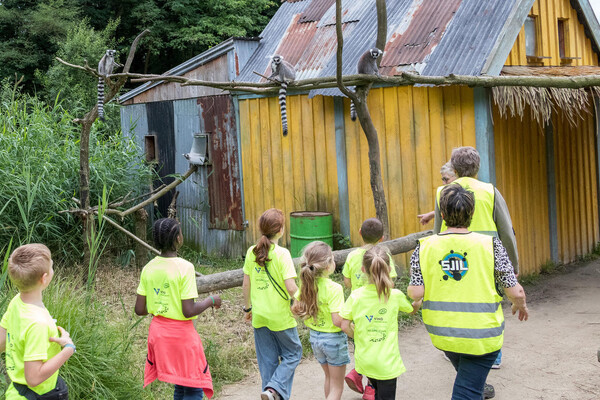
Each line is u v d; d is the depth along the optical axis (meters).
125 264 9.02
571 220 9.04
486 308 3.31
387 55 8.00
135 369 4.81
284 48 9.71
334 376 4.15
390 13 8.73
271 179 9.46
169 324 3.71
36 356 2.92
